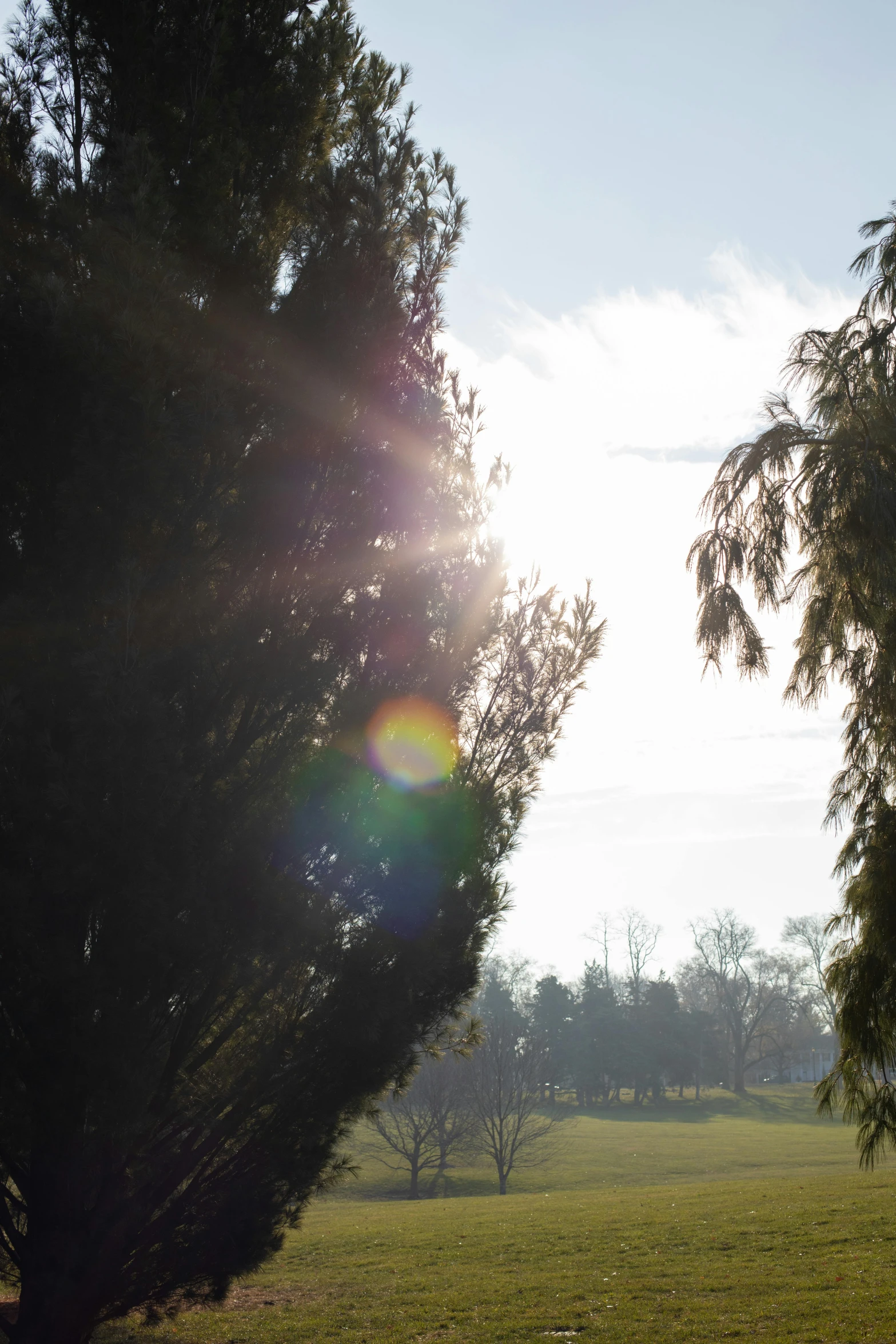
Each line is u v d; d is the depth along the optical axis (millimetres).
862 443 7660
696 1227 17000
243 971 5234
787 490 7934
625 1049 78000
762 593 7809
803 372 8320
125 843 4605
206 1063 5934
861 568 7598
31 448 5289
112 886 4691
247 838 5367
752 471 7934
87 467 4977
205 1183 5918
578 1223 18812
